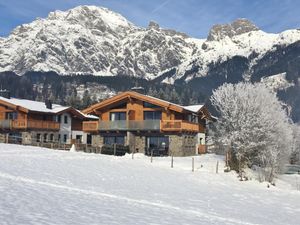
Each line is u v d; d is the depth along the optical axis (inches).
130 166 1177.4
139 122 1898.4
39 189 589.0
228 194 920.3
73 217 422.3
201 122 2201.0
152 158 1523.1
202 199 767.7
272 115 1429.6
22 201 475.8
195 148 2010.3
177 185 935.0
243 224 542.0
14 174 716.0
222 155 1766.7
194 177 1138.7
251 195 962.7
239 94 1470.2
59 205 483.2
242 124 1386.6
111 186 754.2
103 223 410.6
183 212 571.8
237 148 1369.3
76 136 2549.2
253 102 1434.5
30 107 2260.1
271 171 1301.7
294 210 792.9
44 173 797.9
